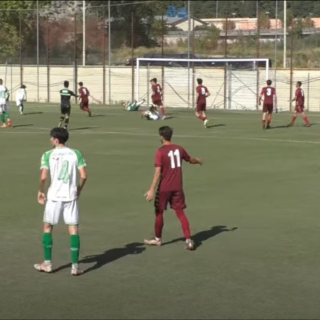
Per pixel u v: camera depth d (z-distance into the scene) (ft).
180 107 495.82
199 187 161.99
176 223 123.24
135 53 630.33
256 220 126.31
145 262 97.30
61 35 623.36
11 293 82.94
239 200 146.10
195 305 78.48
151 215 130.00
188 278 89.40
